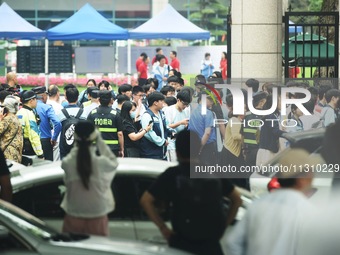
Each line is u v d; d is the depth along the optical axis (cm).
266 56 3759
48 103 3544
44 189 1938
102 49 7394
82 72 7406
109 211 1855
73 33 5903
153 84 4394
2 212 1565
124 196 1925
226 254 1795
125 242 1562
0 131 2989
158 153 3053
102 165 1847
